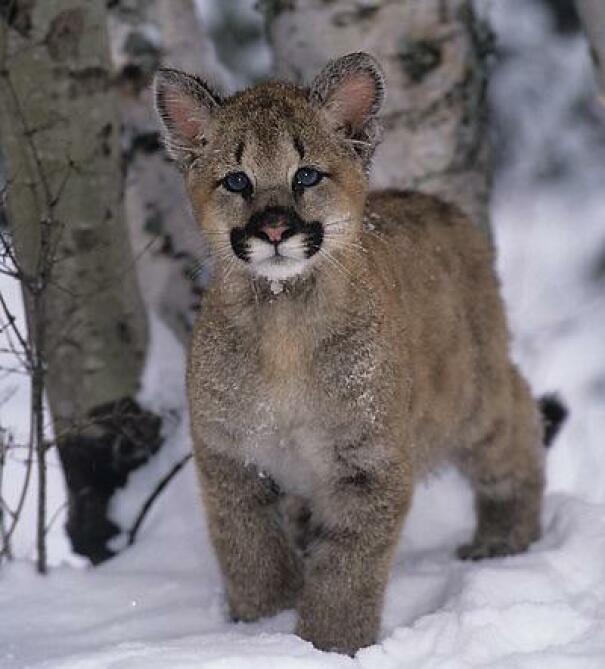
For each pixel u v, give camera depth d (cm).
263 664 832
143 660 828
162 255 1317
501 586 961
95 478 1178
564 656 855
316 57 1220
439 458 1075
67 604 1002
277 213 891
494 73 1827
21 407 1261
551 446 1360
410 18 1216
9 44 1115
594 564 1002
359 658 873
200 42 1364
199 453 945
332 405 905
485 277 1098
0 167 1371
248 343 907
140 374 1194
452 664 858
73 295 1101
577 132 1817
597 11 1131
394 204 1062
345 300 902
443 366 1025
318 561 930
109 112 1152
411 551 1126
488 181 1316
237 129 924
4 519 1194
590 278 1709
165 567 1088
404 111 1233
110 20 1305
